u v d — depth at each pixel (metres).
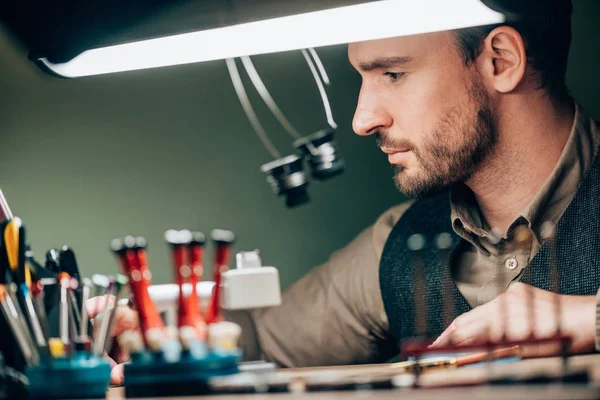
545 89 1.73
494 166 1.74
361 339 2.11
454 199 1.81
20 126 2.88
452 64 1.67
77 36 1.19
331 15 1.11
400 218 2.03
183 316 0.89
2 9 1.17
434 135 1.70
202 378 0.83
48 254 1.13
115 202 2.83
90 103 2.86
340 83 2.70
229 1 1.11
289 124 2.74
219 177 2.78
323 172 1.62
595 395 0.64
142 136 2.84
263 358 2.09
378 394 0.73
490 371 0.77
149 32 1.15
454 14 1.09
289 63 2.74
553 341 0.84
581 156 1.72
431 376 0.81
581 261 1.62
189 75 2.82
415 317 1.90
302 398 0.73
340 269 2.15
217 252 0.90
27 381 0.89
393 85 1.70
